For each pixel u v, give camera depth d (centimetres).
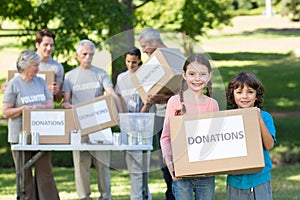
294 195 905
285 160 1341
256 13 5356
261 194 553
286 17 4822
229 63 3109
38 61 768
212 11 1568
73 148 739
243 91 559
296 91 2455
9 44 3266
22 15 1348
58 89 806
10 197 901
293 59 3197
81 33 1290
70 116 754
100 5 1300
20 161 771
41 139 755
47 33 813
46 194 784
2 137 1536
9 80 791
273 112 2123
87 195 798
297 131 1723
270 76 2756
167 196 780
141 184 766
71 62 1269
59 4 1300
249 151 536
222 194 909
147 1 1452
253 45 3688
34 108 758
